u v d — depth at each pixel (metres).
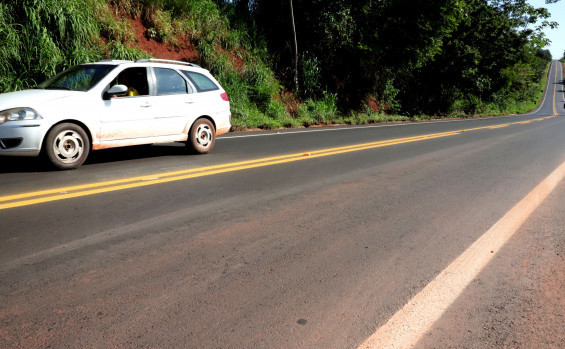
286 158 7.69
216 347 2.00
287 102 17.97
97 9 12.24
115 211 4.10
